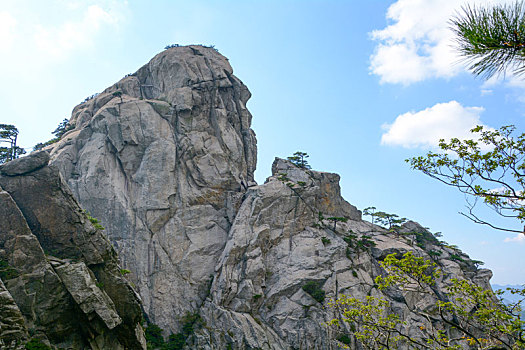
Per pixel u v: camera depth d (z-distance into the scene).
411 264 32.09
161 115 114.62
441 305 30.75
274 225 108.69
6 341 39.50
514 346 27.02
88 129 110.12
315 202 120.06
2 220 48.69
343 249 106.69
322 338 88.56
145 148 108.81
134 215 101.50
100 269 55.75
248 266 98.06
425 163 23.36
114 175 104.56
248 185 119.75
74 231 55.31
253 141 131.00
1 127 83.31
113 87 127.81
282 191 113.00
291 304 95.44
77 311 48.66
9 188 53.78
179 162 111.06
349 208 133.50
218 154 115.75
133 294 55.97
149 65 131.75
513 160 21.88
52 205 54.97
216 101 122.88
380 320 38.62
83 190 99.81
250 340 86.38
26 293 46.19
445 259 116.75
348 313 40.59
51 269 48.62
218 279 97.06
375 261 109.38
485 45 11.60
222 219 110.44
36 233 53.56
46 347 44.09
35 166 55.28
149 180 104.31
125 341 53.59
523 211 20.95
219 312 90.06
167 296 94.94
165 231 102.00
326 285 98.94
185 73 122.44
